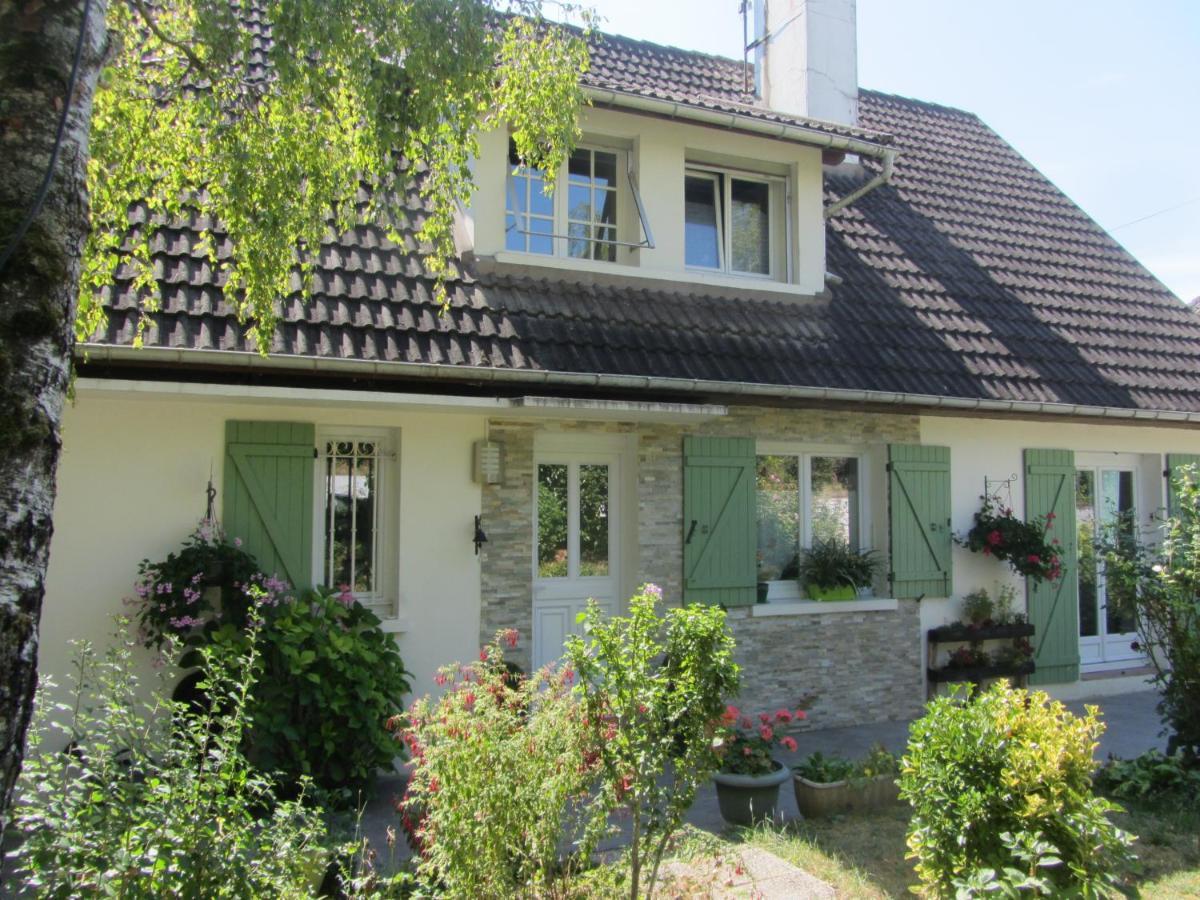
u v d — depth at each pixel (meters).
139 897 3.51
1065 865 4.74
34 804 3.83
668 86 12.87
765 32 13.30
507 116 6.32
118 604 7.16
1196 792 7.13
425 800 4.64
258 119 5.75
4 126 3.00
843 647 10.07
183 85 5.95
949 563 10.64
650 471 9.28
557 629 9.14
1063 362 11.44
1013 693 5.45
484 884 4.16
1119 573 8.24
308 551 7.78
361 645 7.12
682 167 10.23
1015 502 11.23
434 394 7.90
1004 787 4.91
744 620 9.60
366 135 5.77
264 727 6.60
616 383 8.27
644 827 4.79
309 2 5.12
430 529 8.27
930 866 5.07
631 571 9.31
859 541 10.66
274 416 7.78
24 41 3.08
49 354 2.96
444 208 6.33
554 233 9.69
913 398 9.66
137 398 7.18
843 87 12.97
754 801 6.61
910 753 5.45
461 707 4.65
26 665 2.81
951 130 15.96
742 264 10.84
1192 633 7.68
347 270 8.34
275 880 3.96
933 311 11.43
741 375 9.06
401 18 5.43
